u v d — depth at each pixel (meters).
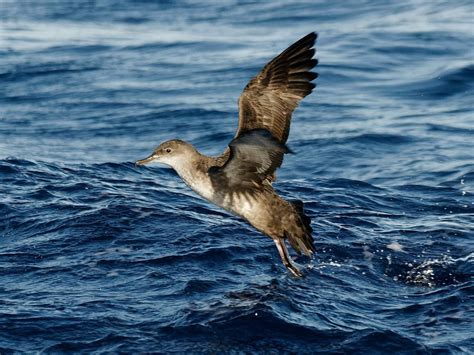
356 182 15.23
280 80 8.70
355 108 20.61
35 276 10.53
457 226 12.68
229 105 21.12
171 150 9.34
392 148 17.62
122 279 10.43
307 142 17.98
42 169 14.93
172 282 10.35
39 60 26.09
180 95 22.20
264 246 11.46
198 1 36.31
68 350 8.90
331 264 11.09
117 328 9.28
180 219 12.23
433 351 9.10
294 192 14.52
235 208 9.36
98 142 18.83
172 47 27.70
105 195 13.34
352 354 8.98
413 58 25.05
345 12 32.38
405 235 12.20
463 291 10.38
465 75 22.59
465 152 17.11
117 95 22.38
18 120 20.50
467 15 30.16
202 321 9.38
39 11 34.25
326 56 25.19
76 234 11.65
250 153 8.59
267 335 9.22
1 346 8.94
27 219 12.24
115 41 28.81
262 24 31.25
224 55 26.45
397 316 9.87
